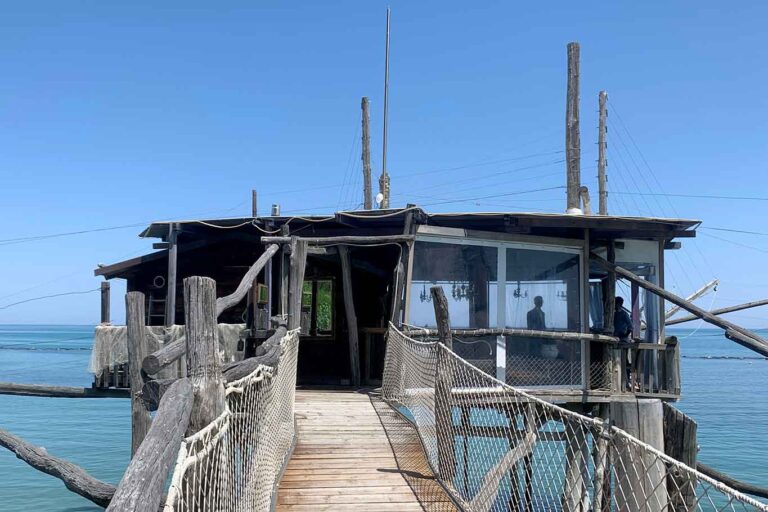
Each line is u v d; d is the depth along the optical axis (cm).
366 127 2270
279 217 1266
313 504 562
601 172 2119
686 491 631
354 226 1298
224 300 621
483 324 1160
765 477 1593
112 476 1581
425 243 1162
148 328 1084
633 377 1189
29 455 489
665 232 1221
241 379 394
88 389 1077
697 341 19375
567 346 1191
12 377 3925
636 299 1231
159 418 277
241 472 399
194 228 1366
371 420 887
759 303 1417
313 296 1502
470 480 724
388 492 597
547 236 1230
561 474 932
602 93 2131
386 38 1856
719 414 2862
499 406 861
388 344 1098
